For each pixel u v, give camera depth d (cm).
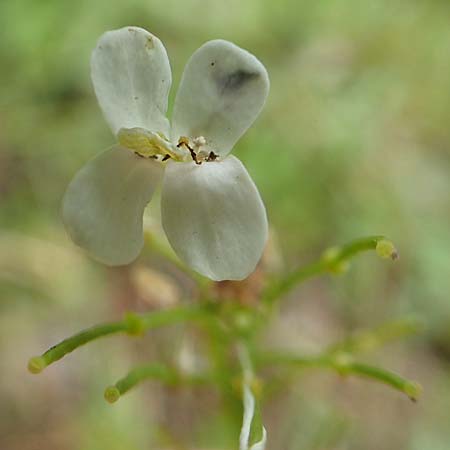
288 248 15
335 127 16
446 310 15
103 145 16
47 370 14
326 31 18
